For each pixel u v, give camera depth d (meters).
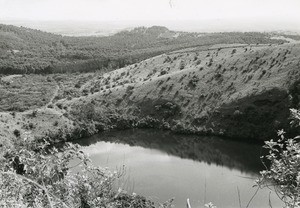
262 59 134.88
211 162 94.56
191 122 127.94
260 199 62.44
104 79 181.62
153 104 141.00
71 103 149.12
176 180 79.62
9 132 112.75
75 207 10.41
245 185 73.88
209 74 142.38
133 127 135.50
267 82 122.38
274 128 109.06
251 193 65.88
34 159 10.99
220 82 136.25
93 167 11.68
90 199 10.69
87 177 11.22
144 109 141.25
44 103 154.25
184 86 142.38
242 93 124.38
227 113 122.44
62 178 11.06
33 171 10.70
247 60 139.00
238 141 112.38
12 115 124.94
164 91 143.88
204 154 102.19
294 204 10.20
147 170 87.12
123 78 177.12
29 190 10.09
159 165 91.94
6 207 8.73
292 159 11.32
